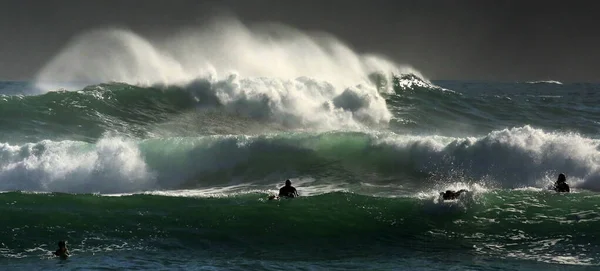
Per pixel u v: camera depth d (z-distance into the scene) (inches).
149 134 1074.1
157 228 596.1
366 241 581.6
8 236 569.9
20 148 831.7
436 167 804.0
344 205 646.5
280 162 840.3
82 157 821.9
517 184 758.5
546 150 772.6
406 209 639.8
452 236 589.0
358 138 858.8
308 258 541.3
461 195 647.8
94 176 813.2
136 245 564.4
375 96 1264.8
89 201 652.7
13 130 1016.9
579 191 706.8
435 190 755.4
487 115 1341.0
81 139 1017.5
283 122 1202.6
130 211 629.0
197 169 829.2
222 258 540.4
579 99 1622.8
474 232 593.6
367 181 795.4
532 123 1296.8
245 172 829.2
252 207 640.4
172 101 1212.5
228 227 602.9
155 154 833.5
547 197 660.7
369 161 834.8
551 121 1325.0
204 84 1234.6
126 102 1171.9
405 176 804.0
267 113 1208.2
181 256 543.5
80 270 504.7
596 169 744.3
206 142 847.7
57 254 538.6
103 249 554.3
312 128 1195.3
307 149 853.2
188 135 1092.5
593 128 1262.3
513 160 776.9
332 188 773.9
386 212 634.2
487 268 509.0
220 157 840.3
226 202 662.5
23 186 803.4
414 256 543.2
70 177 810.2
